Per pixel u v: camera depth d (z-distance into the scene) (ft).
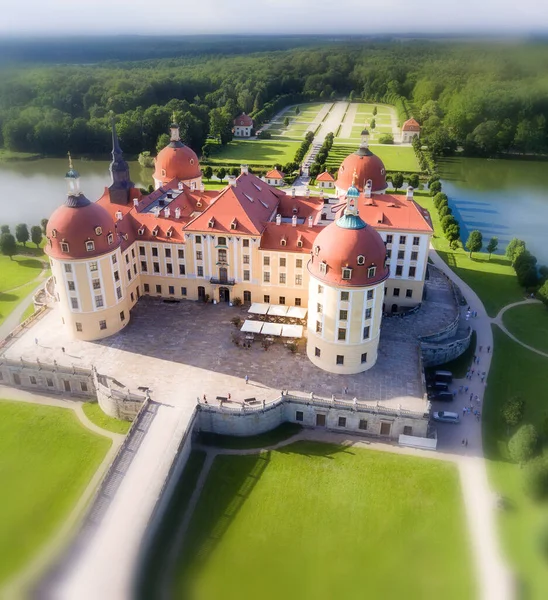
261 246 322.75
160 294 352.90
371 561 196.65
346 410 254.47
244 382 272.72
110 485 216.33
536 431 231.71
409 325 326.44
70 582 183.93
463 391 286.66
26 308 359.66
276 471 236.63
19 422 261.85
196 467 238.07
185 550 200.03
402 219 334.65
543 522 209.97
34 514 212.64
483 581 188.03
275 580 189.67
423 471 236.63
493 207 588.09
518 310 367.04
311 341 284.61
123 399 257.96
